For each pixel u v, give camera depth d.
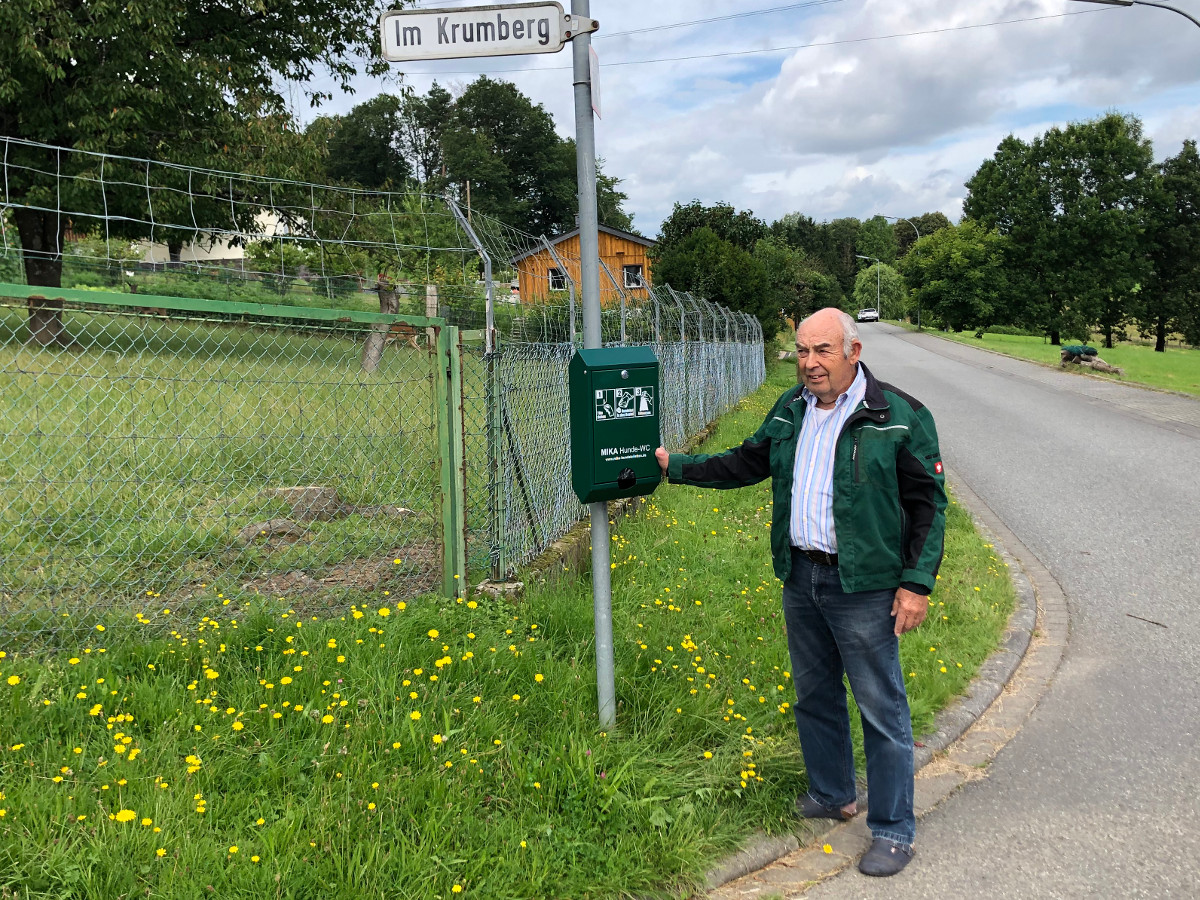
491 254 4.92
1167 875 2.72
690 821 2.78
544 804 2.75
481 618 3.96
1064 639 4.91
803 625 2.90
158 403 5.62
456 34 3.10
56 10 14.37
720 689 3.72
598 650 3.29
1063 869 2.76
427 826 2.51
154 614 3.82
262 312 3.69
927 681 4.00
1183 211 58.50
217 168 15.59
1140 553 6.65
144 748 2.77
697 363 12.17
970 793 3.26
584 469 3.02
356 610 3.78
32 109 15.25
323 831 2.46
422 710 3.12
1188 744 3.60
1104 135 54.44
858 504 2.67
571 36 3.12
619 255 34.28
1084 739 3.68
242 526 5.14
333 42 20.73
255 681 3.21
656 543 6.14
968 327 58.31
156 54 15.32
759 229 41.06
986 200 56.81
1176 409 16.08
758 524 7.18
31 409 4.34
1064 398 18.25
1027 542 7.09
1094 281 54.09
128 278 12.34
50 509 4.81
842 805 3.02
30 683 3.00
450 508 4.21
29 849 2.25
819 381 2.70
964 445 12.22
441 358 4.15
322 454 5.70
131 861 2.28
